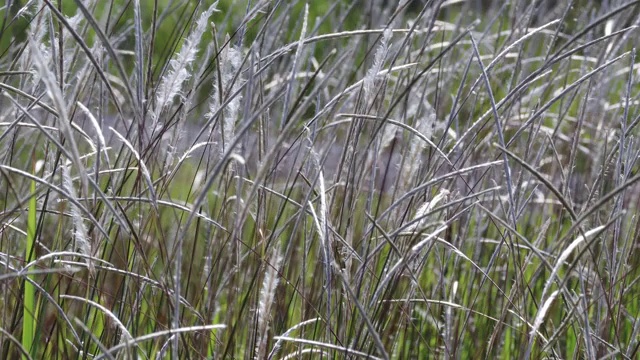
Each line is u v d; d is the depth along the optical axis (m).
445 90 2.07
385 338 1.76
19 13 1.70
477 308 1.91
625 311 1.84
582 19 2.30
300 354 1.67
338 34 1.64
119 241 1.81
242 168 1.57
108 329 1.65
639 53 2.26
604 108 2.08
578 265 1.69
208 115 1.64
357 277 1.68
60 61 1.61
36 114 1.98
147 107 1.64
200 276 1.85
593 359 1.62
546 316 1.85
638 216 1.77
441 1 1.72
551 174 2.05
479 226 1.84
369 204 1.74
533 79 1.66
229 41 1.65
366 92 1.63
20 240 1.93
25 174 1.55
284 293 1.75
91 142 1.65
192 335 1.70
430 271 1.97
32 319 1.63
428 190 1.74
